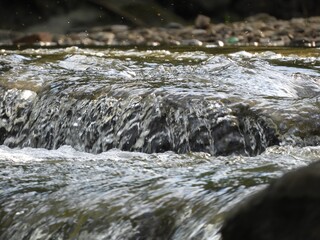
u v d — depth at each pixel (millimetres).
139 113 9328
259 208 2838
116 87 9883
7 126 10844
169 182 5766
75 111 9992
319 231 2740
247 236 2816
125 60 13875
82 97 10016
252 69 11602
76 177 6668
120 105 9539
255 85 10703
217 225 4867
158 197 5480
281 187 2848
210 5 29938
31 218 5828
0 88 11164
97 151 9617
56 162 7484
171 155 7867
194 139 8828
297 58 13781
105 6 28625
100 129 9633
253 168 6055
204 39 27766
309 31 28219
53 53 15906
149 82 10148
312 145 8352
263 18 30031
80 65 13094
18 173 6977
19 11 27625
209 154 7926
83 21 28031
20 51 17156
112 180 6289
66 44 25094
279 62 13266
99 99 9828
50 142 10211
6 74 11703
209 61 12625
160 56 14898
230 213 2918
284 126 8438
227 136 8672
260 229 2805
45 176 6773
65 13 28109
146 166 6891
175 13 29688
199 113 8875
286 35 27734
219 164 6520
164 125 9102
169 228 5156
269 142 8453
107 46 21312
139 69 12695
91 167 7051
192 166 6527
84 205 5699
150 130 9164
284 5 30703
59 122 10172
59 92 10367
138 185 5914
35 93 10859
